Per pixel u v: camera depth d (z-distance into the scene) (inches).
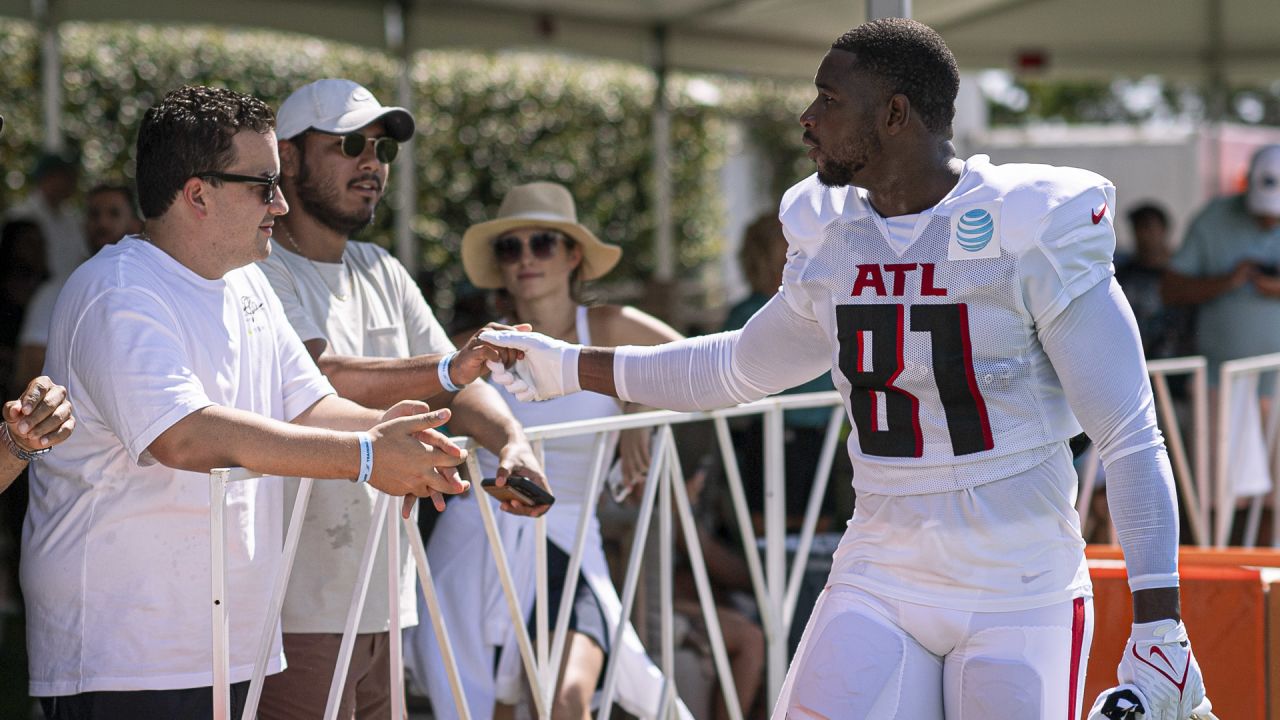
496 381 150.3
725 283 690.8
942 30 443.2
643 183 653.3
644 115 652.1
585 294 217.6
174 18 354.3
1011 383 116.6
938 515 118.5
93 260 130.9
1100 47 464.4
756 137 754.8
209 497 130.9
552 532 183.8
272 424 125.0
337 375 155.8
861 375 120.8
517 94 613.9
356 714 169.8
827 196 125.0
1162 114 1214.3
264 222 133.9
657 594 206.2
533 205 204.7
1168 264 398.6
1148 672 112.7
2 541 329.4
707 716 214.7
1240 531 301.0
